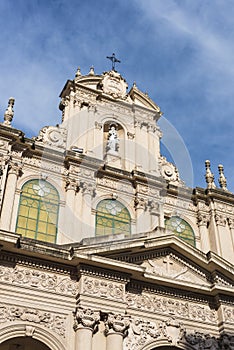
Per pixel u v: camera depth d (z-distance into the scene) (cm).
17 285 1720
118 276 1855
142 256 1991
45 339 1659
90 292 1775
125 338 1767
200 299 2017
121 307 1783
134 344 1773
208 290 2006
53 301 1742
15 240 1727
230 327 1955
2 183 2012
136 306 1872
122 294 1822
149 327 1842
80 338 1655
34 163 2214
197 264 2084
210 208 2489
